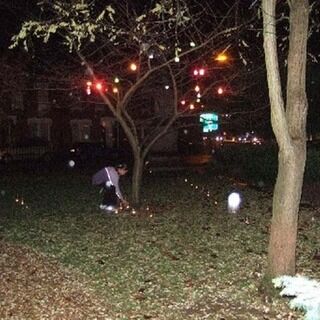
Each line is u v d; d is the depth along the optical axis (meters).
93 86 18.09
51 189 20.66
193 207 15.95
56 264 10.14
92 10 11.91
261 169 21.09
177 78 19.05
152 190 19.56
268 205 16.14
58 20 11.52
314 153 18.73
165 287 8.77
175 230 12.83
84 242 11.73
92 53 16.56
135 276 9.37
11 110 47.00
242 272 9.48
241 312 7.64
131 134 16.34
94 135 53.50
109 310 7.81
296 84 8.19
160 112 21.67
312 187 18.03
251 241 11.71
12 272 9.62
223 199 17.44
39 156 42.62
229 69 19.02
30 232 12.75
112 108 16.36
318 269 9.68
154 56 15.88
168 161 37.97
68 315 7.61
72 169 32.59
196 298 8.24
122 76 17.97
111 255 10.70
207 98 20.19
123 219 14.15
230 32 16.22
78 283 9.04
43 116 51.03
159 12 12.67
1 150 42.84
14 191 20.31
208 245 11.40
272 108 8.07
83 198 17.92
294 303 5.31
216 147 28.11
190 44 16.00
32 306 7.96
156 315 7.59
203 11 15.66
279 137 8.17
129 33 14.30
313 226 13.20
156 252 10.87
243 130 32.25
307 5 8.15
